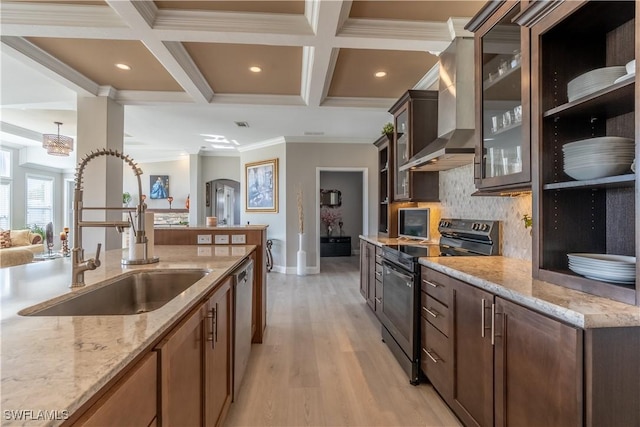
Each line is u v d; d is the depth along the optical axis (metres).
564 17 1.32
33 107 4.18
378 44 2.56
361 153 6.35
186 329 1.09
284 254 6.25
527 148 1.53
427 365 2.08
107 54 2.99
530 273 1.63
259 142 6.64
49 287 1.29
